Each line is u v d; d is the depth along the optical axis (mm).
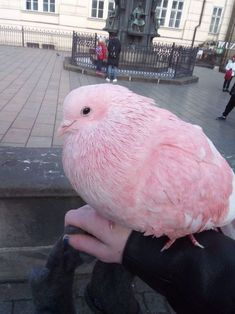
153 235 276
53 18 6191
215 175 255
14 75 3068
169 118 266
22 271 675
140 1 3797
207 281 255
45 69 3646
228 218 271
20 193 564
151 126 251
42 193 571
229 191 266
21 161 631
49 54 5336
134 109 254
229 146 938
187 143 250
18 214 609
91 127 252
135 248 282
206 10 6676
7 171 591
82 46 4094
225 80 3582
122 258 290
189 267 263
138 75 3645
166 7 6488
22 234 634
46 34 6262
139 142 242
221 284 253
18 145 1403
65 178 588
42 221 625
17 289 674
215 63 6688
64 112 273
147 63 3898
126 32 3863
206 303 255
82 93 267
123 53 3809
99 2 6117
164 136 249
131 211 245
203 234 282
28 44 6309
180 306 277
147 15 3857
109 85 278
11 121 1711
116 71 3404
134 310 429
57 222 631
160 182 235
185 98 2977
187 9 6559
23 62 4047
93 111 258
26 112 1904
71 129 263
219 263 260
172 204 238
